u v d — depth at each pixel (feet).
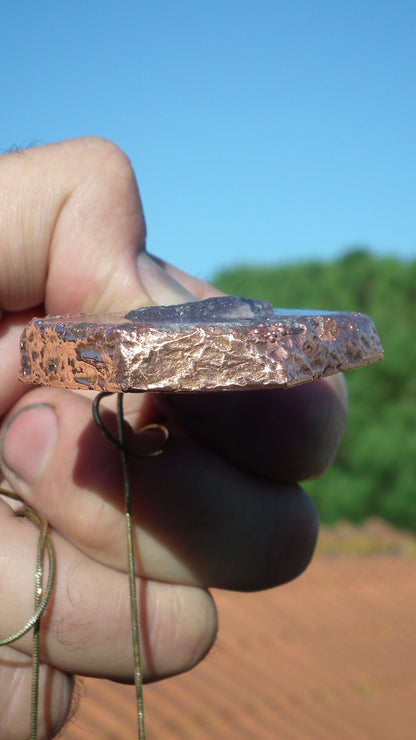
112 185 0.61
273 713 2.21
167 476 0.57
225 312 0.45
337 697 2.40
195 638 0.59
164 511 0.57
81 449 0.57
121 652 0.58
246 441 0.59
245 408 0.58
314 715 2.27
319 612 3.07
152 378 0.40
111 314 0.49
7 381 0.63
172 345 0.40
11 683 0.58
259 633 2.76
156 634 0.58
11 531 0.57
